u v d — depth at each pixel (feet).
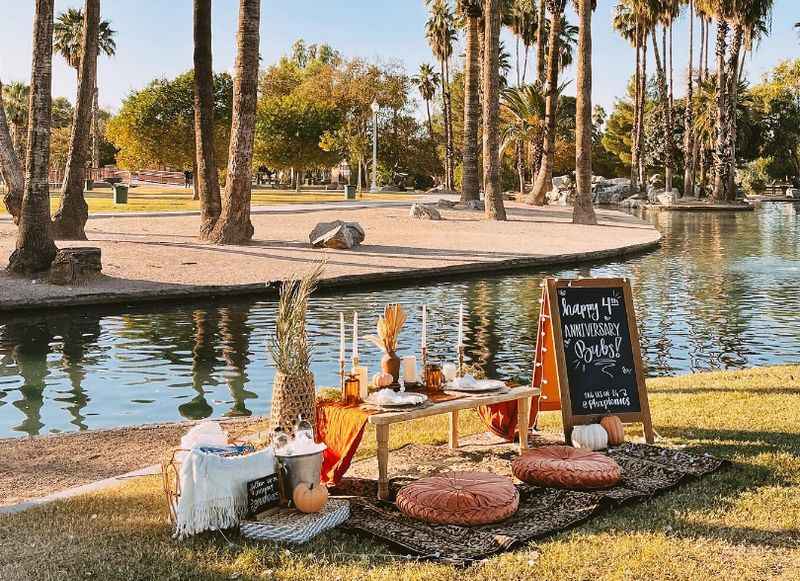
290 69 313.53
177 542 15.19
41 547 14.87
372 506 17.29
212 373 34.55
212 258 68.95
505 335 43.50
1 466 21.34
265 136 249.75
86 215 79.05
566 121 266.16
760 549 14.82
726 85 202.49
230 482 15.71
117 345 39.78
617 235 102.78
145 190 215.31
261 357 37.45
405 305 53.36
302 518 15.99
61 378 33.47
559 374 21.86
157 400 30.45
